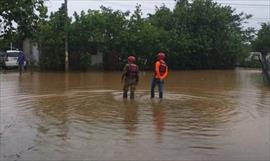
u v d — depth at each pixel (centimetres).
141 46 4631
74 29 4381
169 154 998
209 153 1008
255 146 1076
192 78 3462
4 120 1429
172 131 1254
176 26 5103
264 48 4869
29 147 1066
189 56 5006
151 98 2009
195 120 1438
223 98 2056
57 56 4353
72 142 1113
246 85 2819
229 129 1289
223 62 5262
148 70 4638
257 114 1572
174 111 1625
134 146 1073
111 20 4525
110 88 2497
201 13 5084
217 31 5150
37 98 2005
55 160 953
